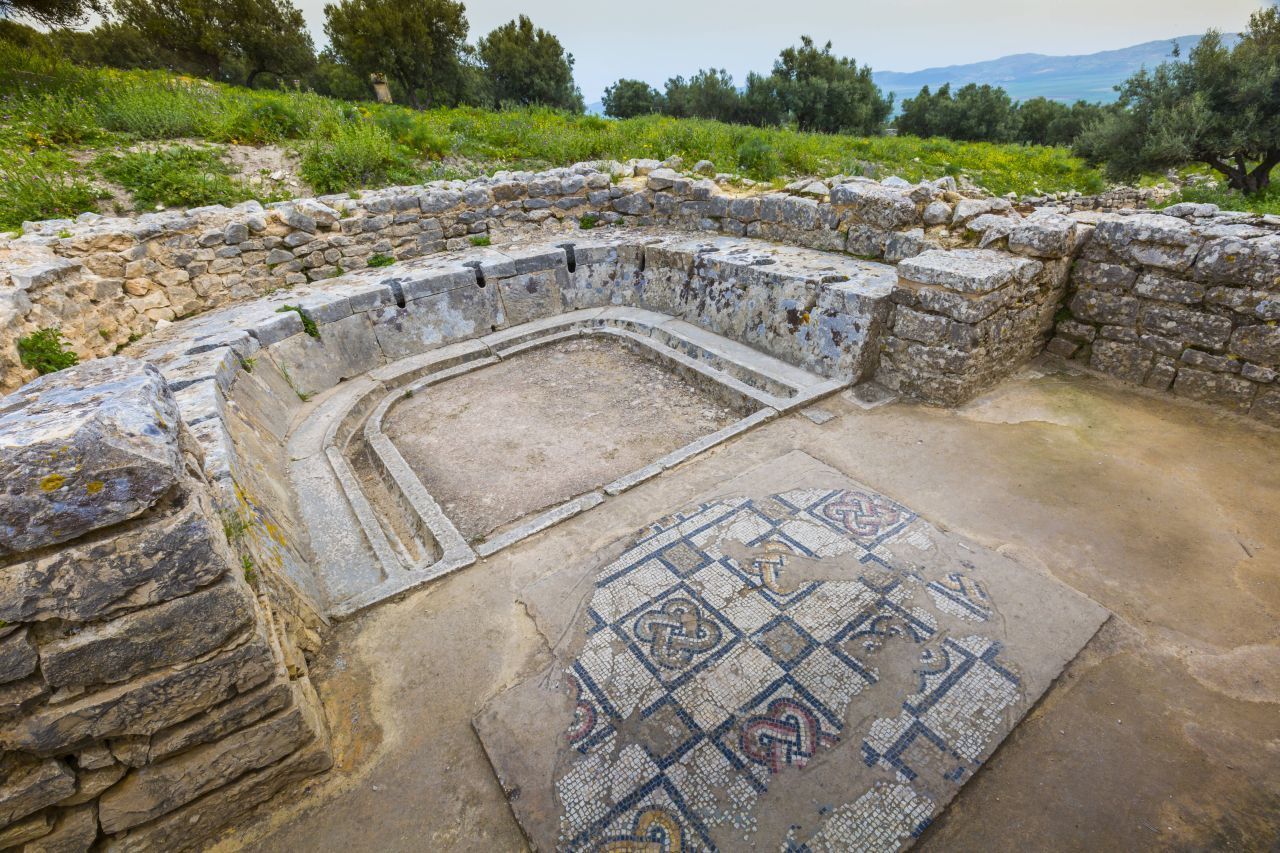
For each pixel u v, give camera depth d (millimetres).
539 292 6285
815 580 2711
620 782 1987
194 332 4543
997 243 4418
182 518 1457
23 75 7914
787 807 1887
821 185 6133
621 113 32781
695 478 3551
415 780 2051
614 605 2670
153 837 1790
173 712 1637
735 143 10406
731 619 2547
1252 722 2061
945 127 30562
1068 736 2057
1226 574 2650
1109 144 15680
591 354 5883
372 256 6238
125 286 4680
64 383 1574
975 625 2449
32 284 3664
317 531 3254
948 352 4016
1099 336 4457
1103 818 1826
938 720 2105
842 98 27703
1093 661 2303
